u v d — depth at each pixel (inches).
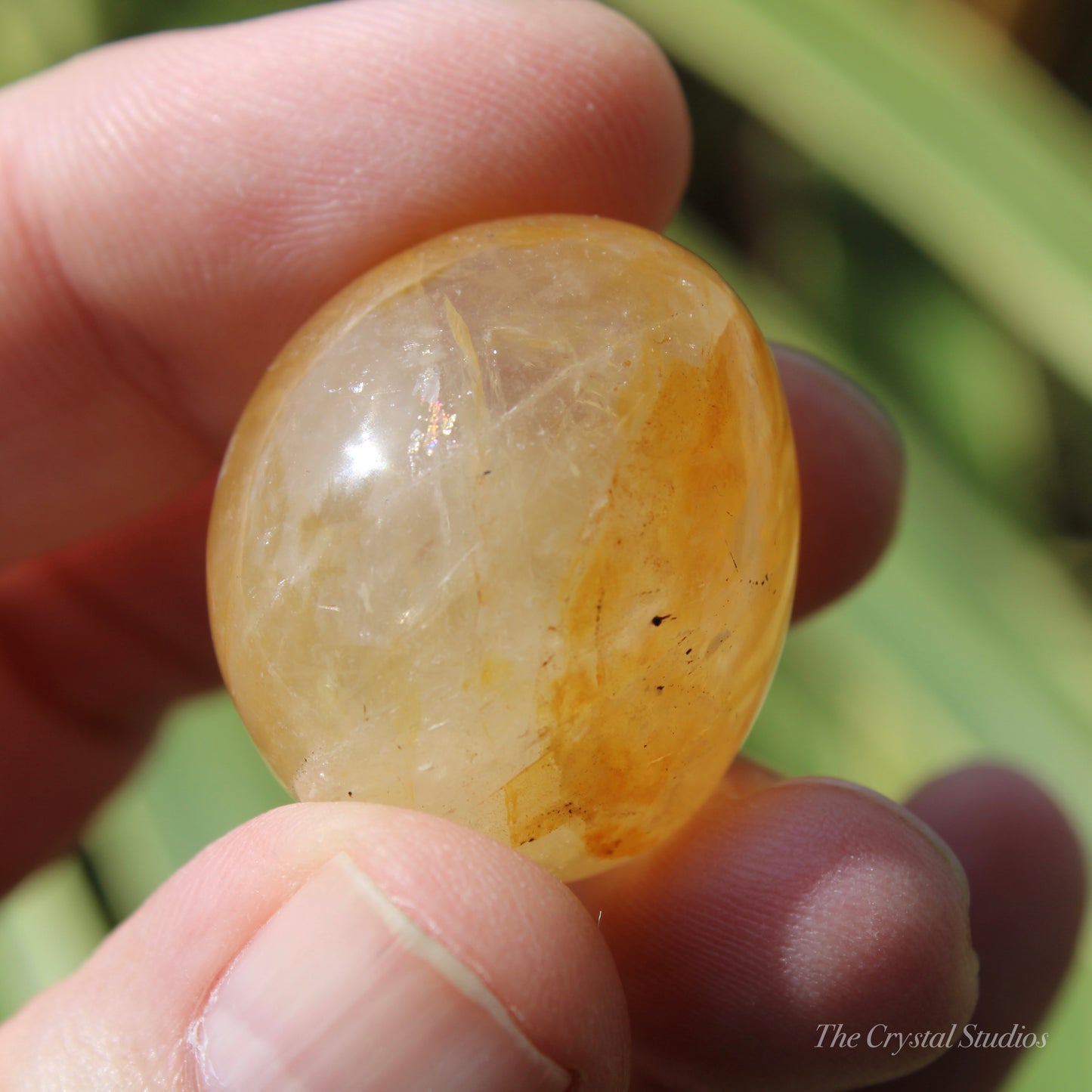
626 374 5.1
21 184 5.8
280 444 5.2
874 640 7.1
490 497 5.1
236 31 5.8
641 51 5.8
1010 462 8.4
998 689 7.0
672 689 5.2
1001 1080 5.9
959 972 5.5
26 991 6.6
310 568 5.1
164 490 6.3
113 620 6.6
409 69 5.7
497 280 5.2
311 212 5.8
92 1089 5.2
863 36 7.5
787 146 9.1
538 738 5.1
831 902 5.5
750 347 5.3
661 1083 5.8
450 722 5.1
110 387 6.0
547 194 5.8
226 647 5.3
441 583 5.1
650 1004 5.6
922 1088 5.9
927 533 7.4
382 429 5.1
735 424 5.2
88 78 5.8
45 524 6.2
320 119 5.7
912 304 8.7
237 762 7.0
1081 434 8.4
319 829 5.2
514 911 5.1
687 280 5.2
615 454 5.1
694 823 5.7
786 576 5.3
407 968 5.0
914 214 7.3
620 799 5.2
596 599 5.1
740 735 5.3
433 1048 5.0
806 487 6.1
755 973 5.5
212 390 6.1
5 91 5.9
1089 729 6.9
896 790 6.8
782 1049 5.5
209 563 5.4
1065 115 8.0
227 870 5.2
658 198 5.9
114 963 5.3
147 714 6.7
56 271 5.9
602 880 5.7
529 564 5.1
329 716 5.2
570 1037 5.1
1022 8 8.6
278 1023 5.1
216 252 5.8
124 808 6.9
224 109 5.8
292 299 5.9
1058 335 7.0
